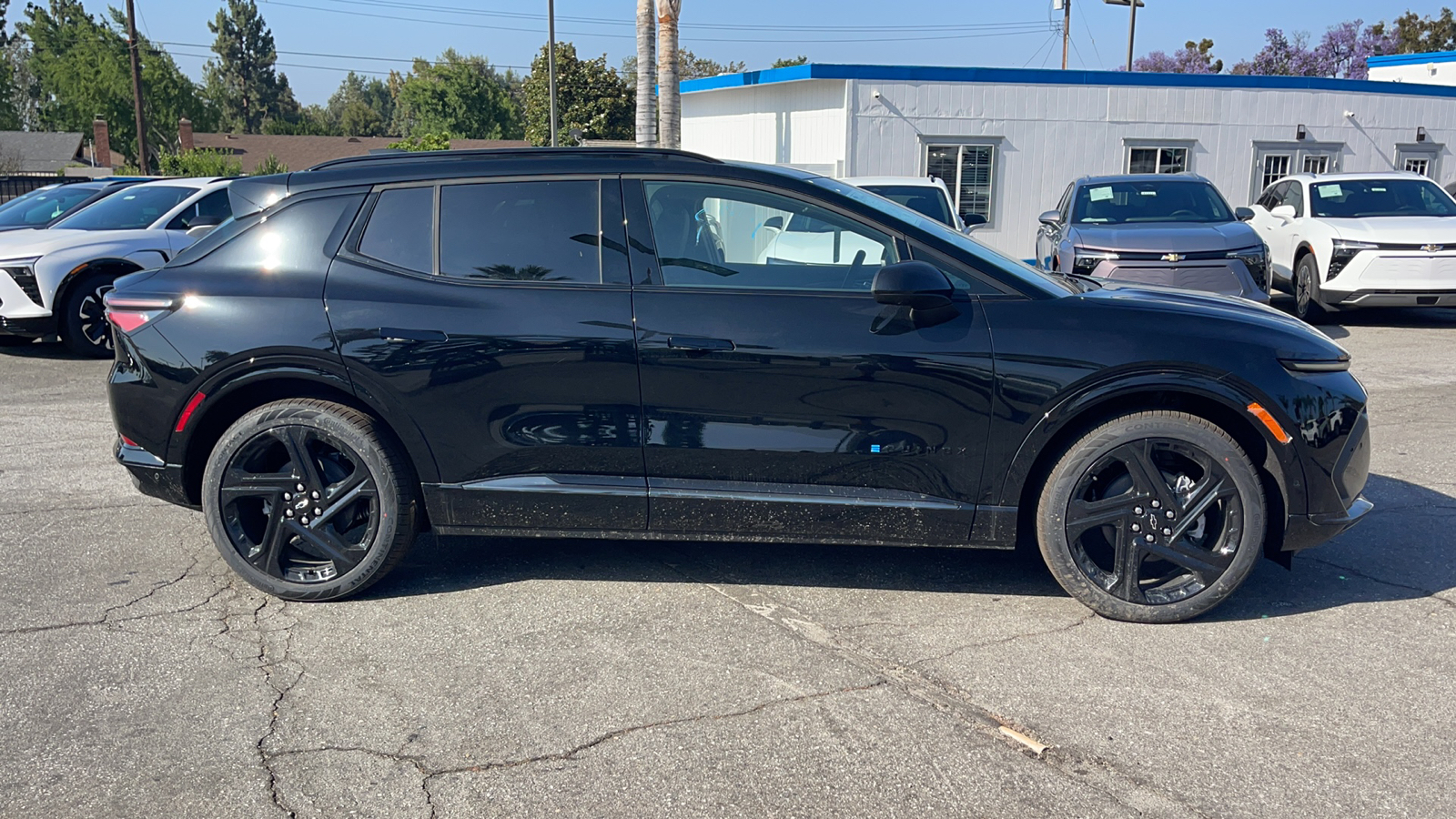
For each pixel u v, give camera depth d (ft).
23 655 11.23
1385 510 16.28
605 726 9.74
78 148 202.90
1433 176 67.21
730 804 8.50
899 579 13.50
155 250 31.50
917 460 11.84
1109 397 11.57
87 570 13.76
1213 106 61.57
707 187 12.18
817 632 11.83
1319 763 9.06
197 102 224.74
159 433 12.56
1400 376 27.96
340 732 9.67
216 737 9.57
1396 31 173.37
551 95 105.29
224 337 12.17
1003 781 8.82
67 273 30.04
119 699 10.28
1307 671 10.84
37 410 24.03
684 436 11.96
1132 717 9.89
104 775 8.93
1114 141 60.49
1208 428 11.59
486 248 12.26
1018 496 11.88
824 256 12.03
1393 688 10.45
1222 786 8.73
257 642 11.60
